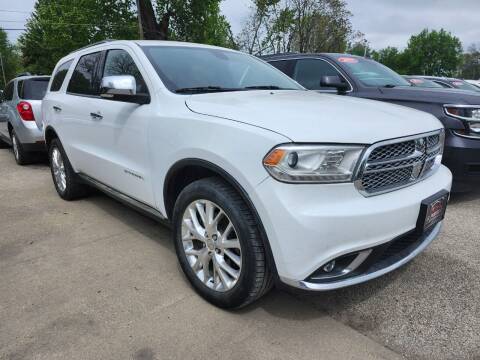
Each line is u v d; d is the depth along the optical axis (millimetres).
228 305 2439
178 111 2666
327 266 2115
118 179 3379
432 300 2666
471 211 4367
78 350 2162
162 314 2475
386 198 2211
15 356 2115
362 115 2402
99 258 3227
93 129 3656
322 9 22766
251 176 2104
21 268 3059
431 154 2631
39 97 6418
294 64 6184
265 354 2141
